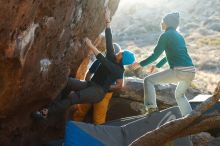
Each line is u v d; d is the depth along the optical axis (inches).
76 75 319.6
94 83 279.4
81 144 237.0
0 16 161.0
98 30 301.3
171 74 259.1
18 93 213.9
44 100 256.5
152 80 262.4
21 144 265.0
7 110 224.1
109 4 300.4
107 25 268.7
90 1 246.1
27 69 204.2
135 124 255.0
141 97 349.4
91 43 300.2
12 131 250.5
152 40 1483.8
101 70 278.7
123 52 273.6
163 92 350.6
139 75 460.1
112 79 276.4
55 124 300.0
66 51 251.0
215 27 1617.9
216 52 1136.2
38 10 184.1
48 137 297.1
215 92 152.1
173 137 147.9
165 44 256.5
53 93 257.8
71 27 237.0
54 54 231.6
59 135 306.3
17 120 248.4
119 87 281.1
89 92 275.1
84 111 319.0
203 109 149.6
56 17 203.6
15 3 161.6
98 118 303.9
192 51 1170.0
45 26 198.1
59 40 227.6
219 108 215.8
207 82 636.1
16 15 166.7
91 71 298.8
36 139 282.2
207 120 147.7
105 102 303.1
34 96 238.2
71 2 212.1
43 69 224.7
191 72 257.4
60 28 217.5
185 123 146.3
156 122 257.8
